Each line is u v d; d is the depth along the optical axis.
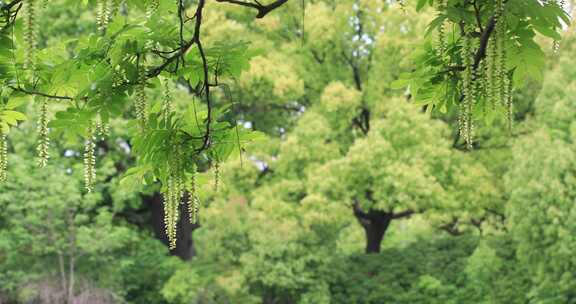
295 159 21.97
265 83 22.64
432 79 3.79
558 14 3.06
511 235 19.22
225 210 19.97
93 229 19.28
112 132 21.27
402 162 20.27
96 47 3.15
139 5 3.22
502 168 23.14
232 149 3.54
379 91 22.48
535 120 22.23
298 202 22.95
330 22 22.25
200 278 19.50
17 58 3.28
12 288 18.42
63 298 18.45
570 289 16.22
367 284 20.80
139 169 3.61
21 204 18.47
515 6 3.06
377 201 22.33
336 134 22.94
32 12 2.81
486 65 3.26
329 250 20.80
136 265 21.27
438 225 24.06
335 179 20.11
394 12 21.72
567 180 16.11
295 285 19.64
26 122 18.89
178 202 3.38
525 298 18.25
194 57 3.49
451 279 20.58
